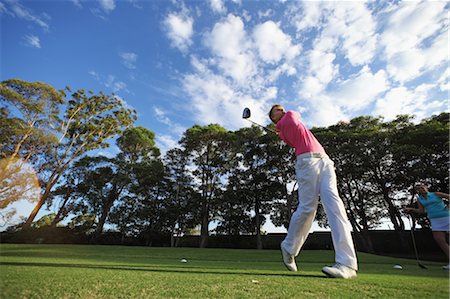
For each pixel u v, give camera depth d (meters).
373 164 16.66
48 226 19.06
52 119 20.16
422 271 3.12
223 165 20.25
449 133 14.34
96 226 20.48
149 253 8.38
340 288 1.53
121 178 20.05
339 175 17.23
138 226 19.44
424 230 17.75
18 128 17.89
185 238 21.77
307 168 2.62
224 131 21.30
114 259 4.97
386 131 16.86
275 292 1.39
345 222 2.38
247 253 9.41
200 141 20.95
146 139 23.48
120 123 23.50
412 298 1.27
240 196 18.84
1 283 1.48
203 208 19.73
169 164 20.86
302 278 1.99
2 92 17.47
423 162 15.37
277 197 18.86
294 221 2.68
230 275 2.10
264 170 19.55
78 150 21.47
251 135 19.80
